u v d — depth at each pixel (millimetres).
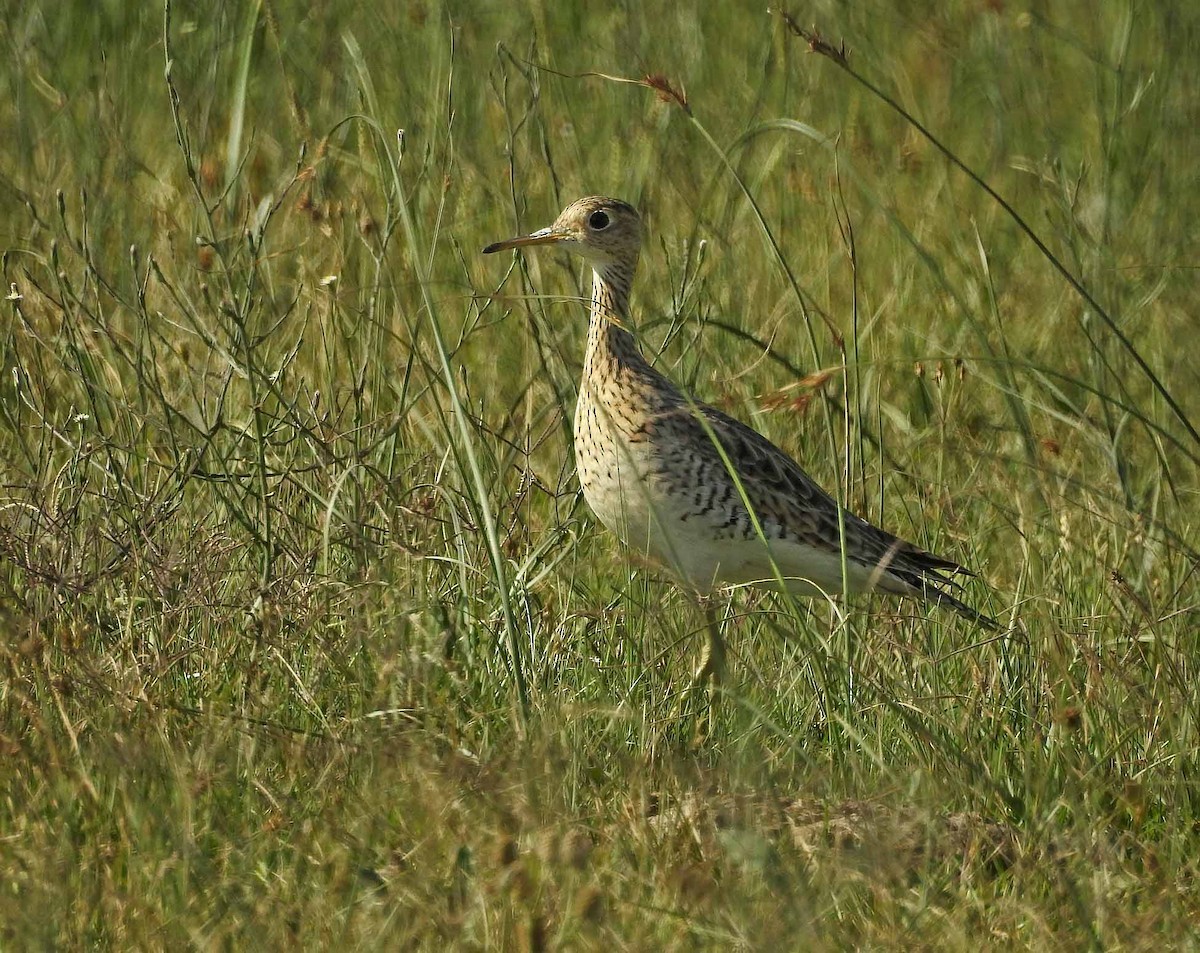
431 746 8375
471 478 11109
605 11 18781
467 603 9859
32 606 9227
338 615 9617
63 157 15156
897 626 10336
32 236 13609
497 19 18531
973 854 8055
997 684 9773
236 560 10359
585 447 10898
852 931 7629
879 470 11703
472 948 7043
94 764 8086
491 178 15445
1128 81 17703
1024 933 7672
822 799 8633
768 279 14531
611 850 7957
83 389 11781
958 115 19219
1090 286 14172
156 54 17188
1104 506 11594
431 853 7551
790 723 9688
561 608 10328
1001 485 12062
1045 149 17531
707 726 9742
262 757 8594
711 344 13336
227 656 9383
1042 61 18609
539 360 12609
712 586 10867
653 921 7398
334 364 12086
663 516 10648
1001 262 15656
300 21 17125
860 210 16234
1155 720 9297
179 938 7051
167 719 8641
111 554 9844
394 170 9500
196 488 11234
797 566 10836
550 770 8203
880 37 19719
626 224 11273
